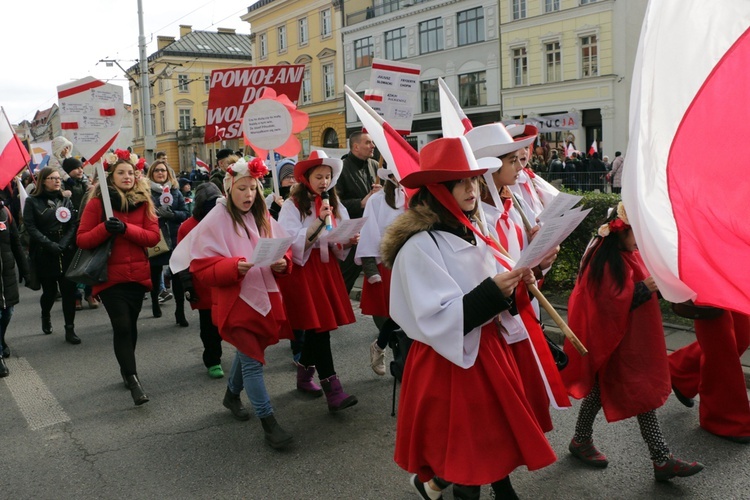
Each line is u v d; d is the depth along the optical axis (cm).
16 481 387
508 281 255
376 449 413
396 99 685
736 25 295
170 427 461
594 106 2686
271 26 4312
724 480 351
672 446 391
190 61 5462
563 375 362
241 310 407
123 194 512
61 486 379
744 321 401
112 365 617
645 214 286
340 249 483
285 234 449
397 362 365
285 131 543
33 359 646
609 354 346
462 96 3186
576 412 450
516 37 2902
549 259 320
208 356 567
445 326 257
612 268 348
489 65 3030
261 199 434
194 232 416
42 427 469
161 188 770
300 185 477
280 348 651
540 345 294
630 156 286
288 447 419
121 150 539
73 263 503
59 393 541
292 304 456
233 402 472
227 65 5644
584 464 375
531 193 477
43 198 710
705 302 274
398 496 354
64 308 702
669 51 293
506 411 265
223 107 836
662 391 344
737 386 389
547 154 1948
